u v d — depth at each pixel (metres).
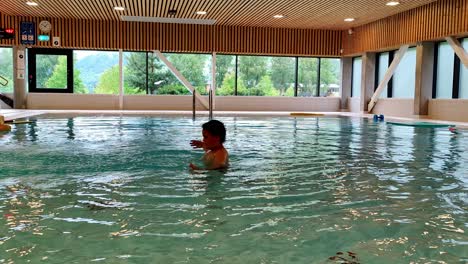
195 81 17.30
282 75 17.88
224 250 2.02
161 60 16.78
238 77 17.58
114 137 6.80
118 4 13.16
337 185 3.46
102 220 2.45
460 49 11.80
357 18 14.98
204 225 2.38
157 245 2.07
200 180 3.55
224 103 17.44
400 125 10.39
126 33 16.38
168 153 5.03
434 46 13.31
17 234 2.21
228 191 3.19
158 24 16.52
